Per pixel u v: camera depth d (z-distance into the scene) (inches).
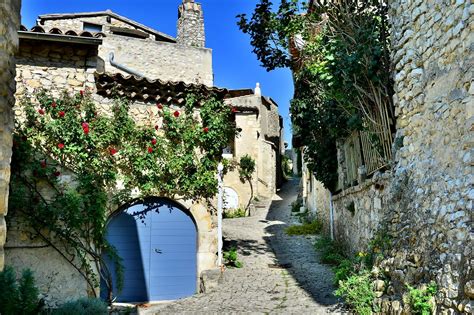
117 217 341.1
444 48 197.5
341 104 310.3
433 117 204.2
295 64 426.9
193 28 717.3
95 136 326.0
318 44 367.2
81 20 778.8
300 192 808.3
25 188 300.0
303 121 459.2
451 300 160.9
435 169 198.7
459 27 185.5
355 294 225.0
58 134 317.4
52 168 309.1
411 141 227.5
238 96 951.6
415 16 225.8
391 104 261.1
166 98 357.4
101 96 343.6
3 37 151.9
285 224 620.4
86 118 330.3
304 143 484.4
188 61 607.5
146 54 592.4
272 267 370.0
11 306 179.5
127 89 346.6
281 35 404.2
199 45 709.3
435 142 201.2
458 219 171.5
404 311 182.4
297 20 391.9
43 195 307.1
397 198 233.9
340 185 417.1
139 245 341.7
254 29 406.6
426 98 212.2
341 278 275.7
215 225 358.0
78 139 322.0
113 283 323.9
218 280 326.0
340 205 414.6
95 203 315.3
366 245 302.2
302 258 405.4
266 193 935.0
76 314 233.0
